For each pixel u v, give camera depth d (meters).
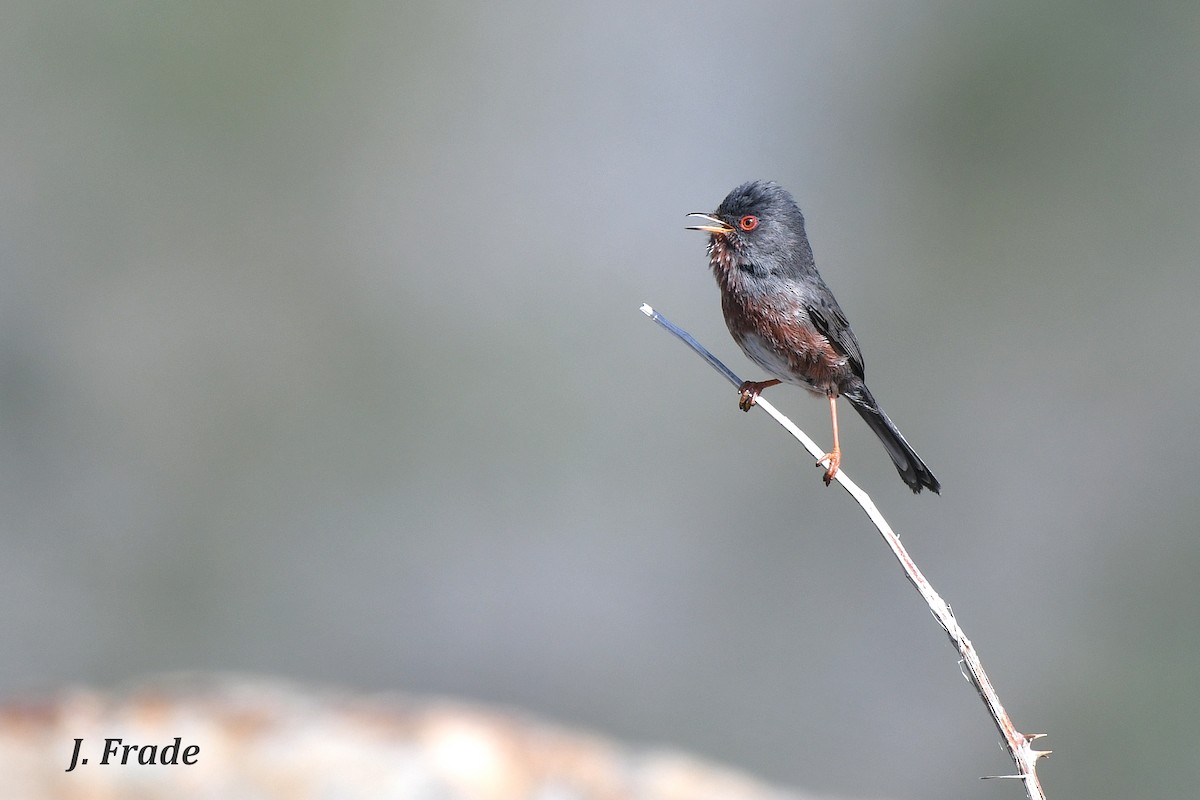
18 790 5.69
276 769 5.85
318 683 17.33
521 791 5.97
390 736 6.05
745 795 6.29
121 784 5.73
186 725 6.03
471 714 6.41
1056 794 16.39
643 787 6.14
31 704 6.11
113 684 16.97
